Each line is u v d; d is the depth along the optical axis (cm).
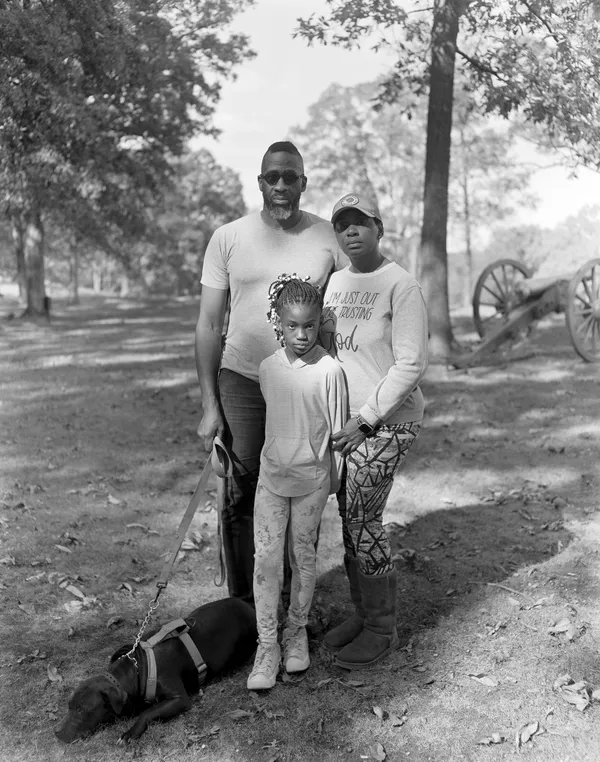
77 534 479
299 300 295
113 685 273
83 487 582
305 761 261
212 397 346
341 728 279
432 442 702
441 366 1083
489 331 1152
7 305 3588
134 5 740
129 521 505
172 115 1683
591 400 843
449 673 315
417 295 299
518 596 385
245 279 338
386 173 3534
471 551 446
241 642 320
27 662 326
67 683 310
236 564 360
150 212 3152
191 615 314
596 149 755
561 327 1398
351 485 314
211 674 307
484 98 920
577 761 259
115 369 1232
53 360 1355
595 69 686
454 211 2692
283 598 378
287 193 321
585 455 641
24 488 576
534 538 463
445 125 1120
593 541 454
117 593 395
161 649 287
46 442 726
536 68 745
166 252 5738
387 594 325
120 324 2295
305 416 303
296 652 318
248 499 355
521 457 643
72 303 4131
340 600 385
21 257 3612
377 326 304
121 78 807
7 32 653
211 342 349
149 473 619
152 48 826
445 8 823
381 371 308
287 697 300
